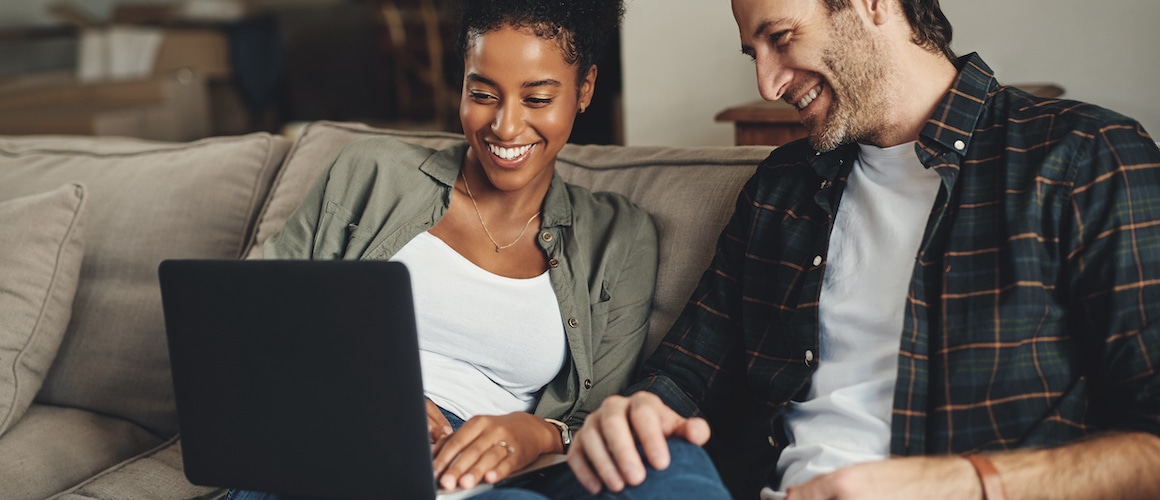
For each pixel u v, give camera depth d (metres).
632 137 2.63
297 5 6.43
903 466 0.95
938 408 1.04
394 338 0.94
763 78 1.20
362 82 6.56
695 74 2.48
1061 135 1.05
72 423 1.60
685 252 1.45
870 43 1.13
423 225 1.39
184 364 1.05
